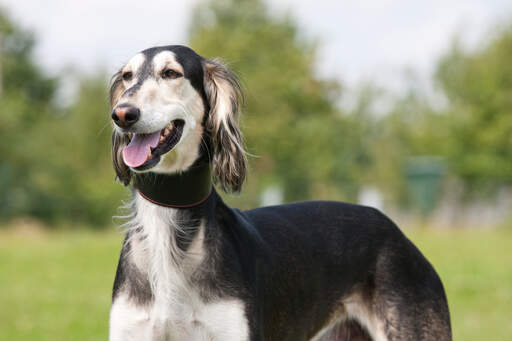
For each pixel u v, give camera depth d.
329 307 4.21
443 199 30.92
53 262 14.68
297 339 4.00
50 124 32.69
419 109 38.41
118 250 17.44
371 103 37.97
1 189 29.58
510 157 29.53
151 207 3.56
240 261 3.56
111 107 4.08
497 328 7.81
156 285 3.46
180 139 3.62
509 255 15.95
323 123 31.31
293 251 3.96
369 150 34.38
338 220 4.32
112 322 3.54
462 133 29.92
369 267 4.30
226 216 3.71
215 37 30.33
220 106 3.76
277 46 31.64
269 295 3.72
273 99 30.11
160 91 3.61
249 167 4.28
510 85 29.73
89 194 30.05
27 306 9.32
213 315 3.43
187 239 3.51
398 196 32.72
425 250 17.08
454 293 10.23
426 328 4.23
